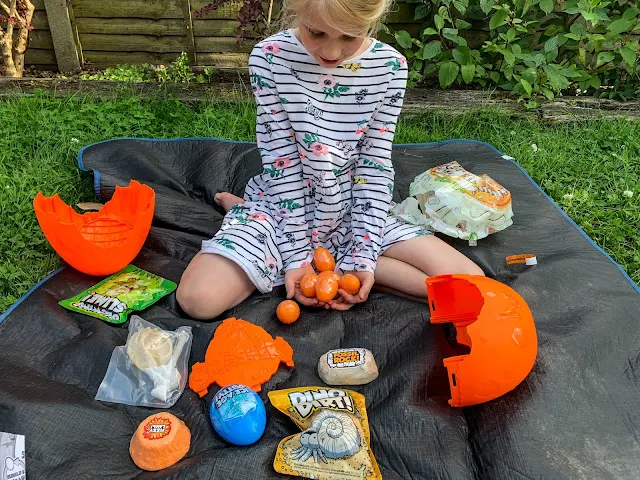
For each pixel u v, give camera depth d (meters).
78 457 1.26
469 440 1.36
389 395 1.47
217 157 2.48
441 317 1.62
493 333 1.34
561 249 2.03
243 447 1.31
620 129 3.00
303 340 1.65
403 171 2.51
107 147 2.46
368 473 1.25
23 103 2.95
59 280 1.81
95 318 1.66
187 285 1.70
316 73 1.72
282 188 1.83
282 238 1.82
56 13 3.58
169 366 1.48
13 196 2.24
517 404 1.41
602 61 3.24
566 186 2.60
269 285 1.79
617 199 2.47
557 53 3.34
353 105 1.77
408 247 1.82
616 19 3.30
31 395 1.36
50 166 2.48
